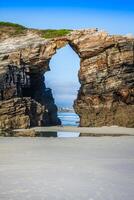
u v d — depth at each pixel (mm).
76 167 30859
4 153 39062
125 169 30078
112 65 89875
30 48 89438
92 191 22656
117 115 89625
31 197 21203
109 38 89812
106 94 89625
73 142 51938
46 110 90625
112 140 55344
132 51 90250
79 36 90938
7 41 90938
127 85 90125
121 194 21938
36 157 36469
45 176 27000
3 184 24359
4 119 77000
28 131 70000
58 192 22375
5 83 80438
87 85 90438
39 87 99750
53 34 93188
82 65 91375
